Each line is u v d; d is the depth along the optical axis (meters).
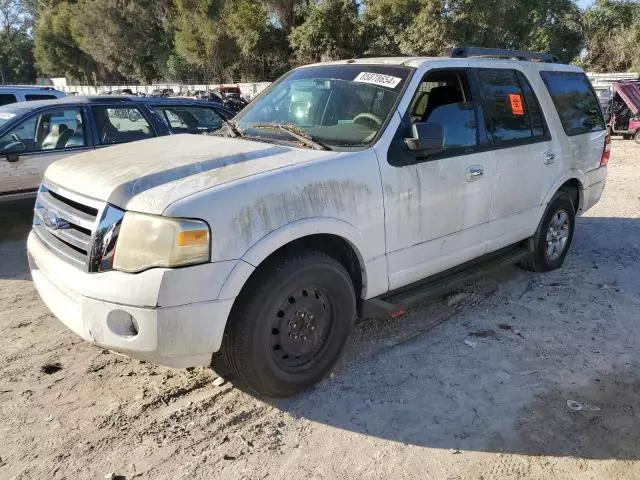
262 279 2.98
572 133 5.33
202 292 2.74
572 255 6.18
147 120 7.72
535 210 4.94
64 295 3.01
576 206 5.74
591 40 40.16
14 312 4.57
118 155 3.50
